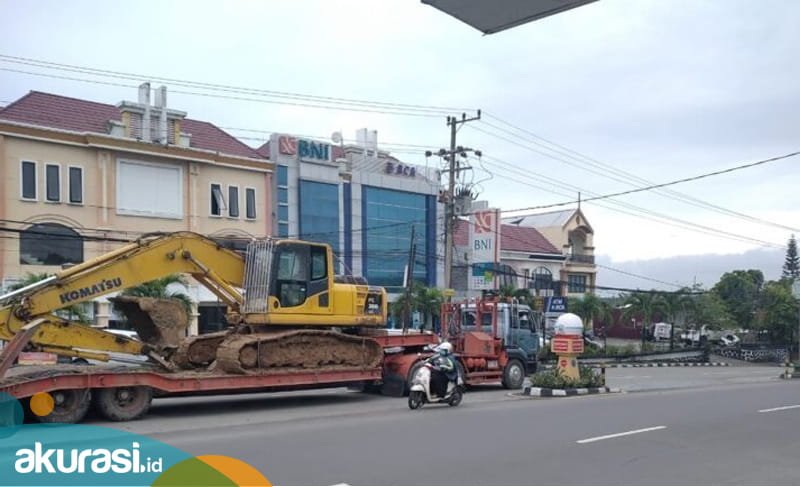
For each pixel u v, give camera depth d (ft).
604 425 43.16
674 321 181.98
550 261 183.62
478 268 132.26
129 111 104.01
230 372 51.67
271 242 54.70
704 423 45.09
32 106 102.83
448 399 53.11
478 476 28.78
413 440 36.88
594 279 195.52
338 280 61.21
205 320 106.63
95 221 98.89
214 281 54.24
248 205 115.14
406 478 28.25
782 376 107.76
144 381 45.83
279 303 54.08
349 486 26.89
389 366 63.00
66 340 46.24
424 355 63.52
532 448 35.09
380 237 133.90
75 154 97.55
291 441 36.27
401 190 137.69
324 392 66.69
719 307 189.26
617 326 195.93
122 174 101.55
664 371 119.55
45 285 45.44
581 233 200.13
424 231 141.79
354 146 132.46
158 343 52.60
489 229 131.13
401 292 135.23
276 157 119.44
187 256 52.39
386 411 50.67
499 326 74.49
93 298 47.50
